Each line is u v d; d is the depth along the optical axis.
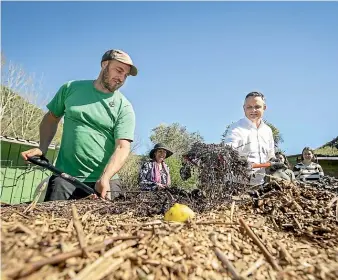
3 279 0.88
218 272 1.16
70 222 1.46
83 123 2.89
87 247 1.10
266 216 1.93
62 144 2.98
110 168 2.62
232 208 1.90
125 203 2.09
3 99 12.98
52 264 1.01
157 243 1.25
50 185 2.76
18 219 1.53
